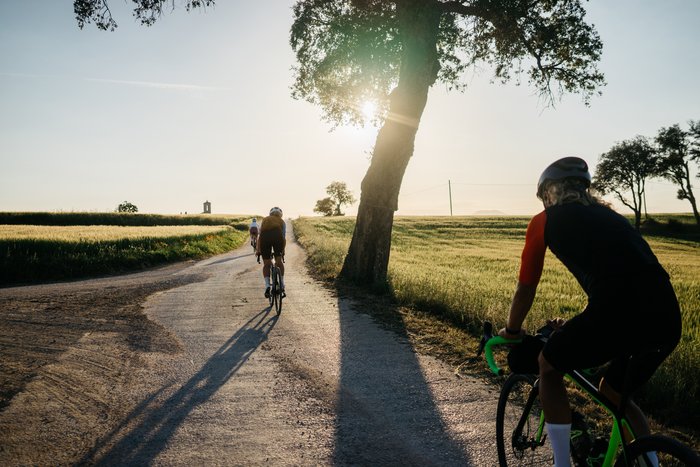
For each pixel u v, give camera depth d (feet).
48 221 212.64
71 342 22.15
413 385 16.14
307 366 18.44
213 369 18.08
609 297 6.40
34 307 31.40
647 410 13.91
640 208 206.69
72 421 13.29
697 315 28.12
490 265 67.92
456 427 12.73
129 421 13.29
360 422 13.19
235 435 12.41
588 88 46.01
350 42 46.78
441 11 38.60
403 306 30.14
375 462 10.94
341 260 55.67
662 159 197.06
